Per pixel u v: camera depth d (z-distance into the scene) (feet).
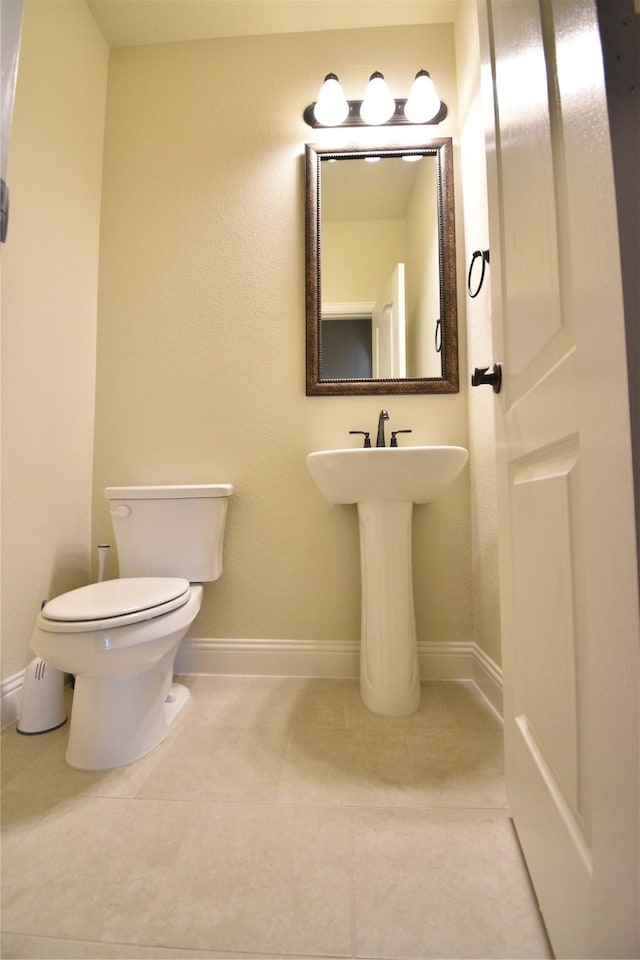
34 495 4.14
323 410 4.94
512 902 2.10
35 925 2.02
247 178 5.13
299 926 2.00
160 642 3.25
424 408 4.87
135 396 5.07
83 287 4.89
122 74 5.34
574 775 1.59
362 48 5.11
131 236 5.18
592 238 1.37
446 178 4.89
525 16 2.02
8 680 3.80
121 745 3.20
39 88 4.26
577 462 1.56
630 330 1.19
